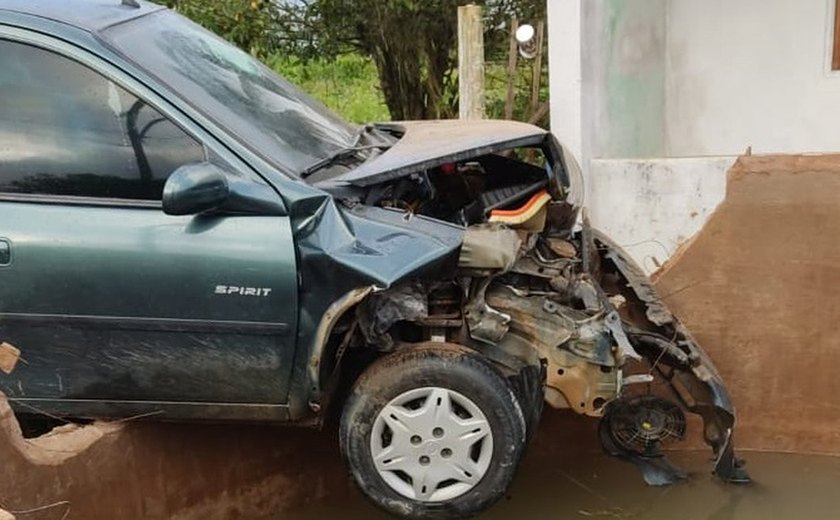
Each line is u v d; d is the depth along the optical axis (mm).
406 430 3561
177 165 3520
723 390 4398
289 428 4293
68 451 3391
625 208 6219
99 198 3521
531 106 8047
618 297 4500
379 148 4102
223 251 3406
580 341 3697
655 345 4391
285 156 3646
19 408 3555
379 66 9391
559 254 4199
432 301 3785
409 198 3996
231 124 3635
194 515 3936
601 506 4488
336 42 9039
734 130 7262
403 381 3539
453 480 3594
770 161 4934
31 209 3480
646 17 7070
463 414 3572
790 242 4957
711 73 7258
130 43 3713
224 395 3557
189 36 4211
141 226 3441
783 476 4820
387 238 3461
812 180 4879
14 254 3408
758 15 7008
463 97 7102
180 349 3482
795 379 5074
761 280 5020
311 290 3449
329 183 3576
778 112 7086
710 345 5105
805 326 5012
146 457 3717
